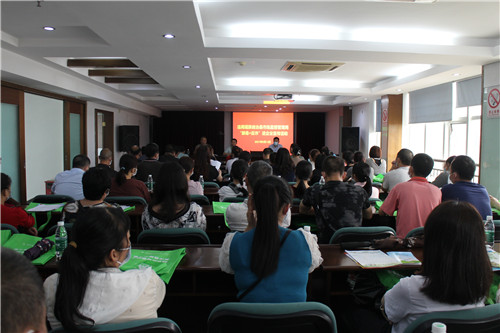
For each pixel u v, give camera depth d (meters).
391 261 1.87
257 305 1.20
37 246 1.84
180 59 5.21
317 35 4.64
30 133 6.66
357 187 2.61
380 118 10.62
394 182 3.87
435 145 8.38
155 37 4.09
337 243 2.23
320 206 2.58
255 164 2.45
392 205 2.71
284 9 3.89
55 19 3.85
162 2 3.09
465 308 1.21
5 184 2.64
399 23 4.32
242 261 1.41
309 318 1.18
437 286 1.18
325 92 8.87
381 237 2.26
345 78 8.34
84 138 8.78
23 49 4.67
